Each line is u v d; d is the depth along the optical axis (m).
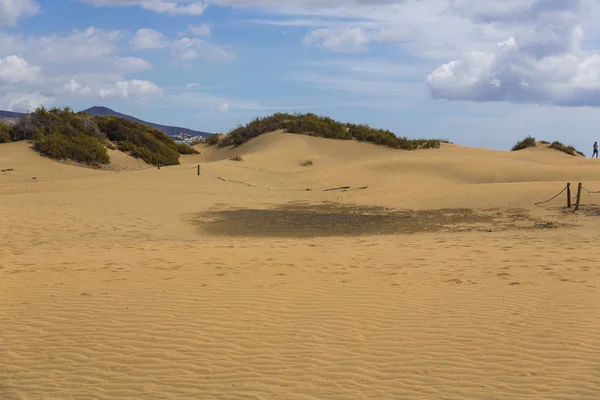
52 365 6.62
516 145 61.50
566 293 9.38
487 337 7.38
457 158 41.66
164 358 6.82
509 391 5.87
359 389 5.98
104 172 40.66
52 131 44.31
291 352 6.97
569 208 21.36
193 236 18.33
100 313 8.47
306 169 42.41
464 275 10.88
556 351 6.86
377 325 7.91
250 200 27.70
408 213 22.64
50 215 20.77
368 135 54.91
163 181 34.22
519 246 14.35
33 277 10.94
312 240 16.70
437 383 6.09
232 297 9.32
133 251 14.24
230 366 6.58
